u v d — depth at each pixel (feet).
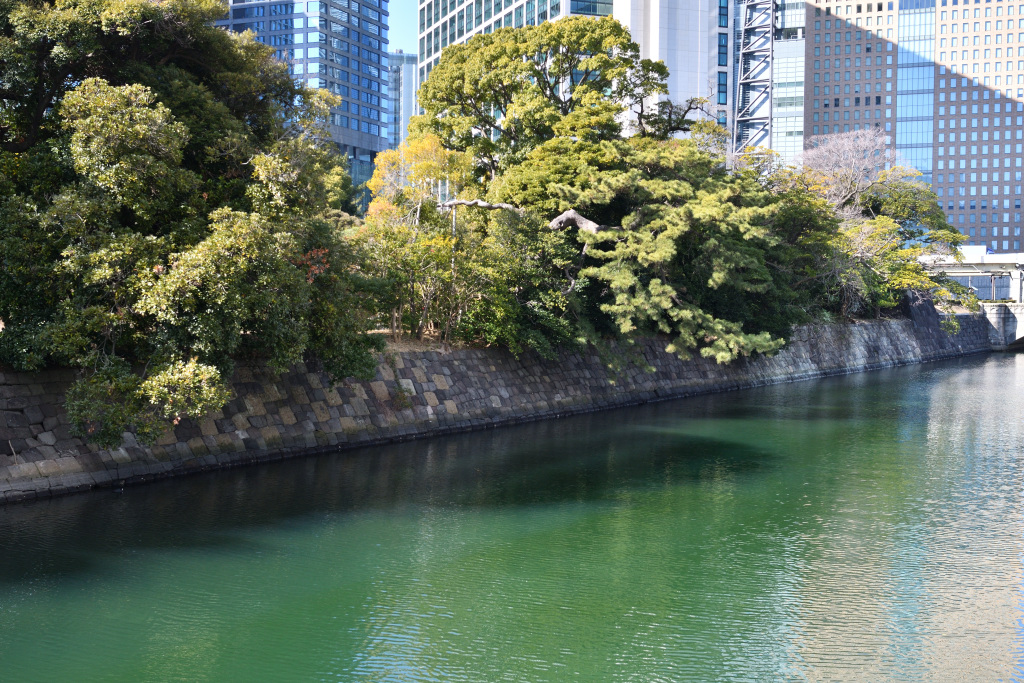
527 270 115.75
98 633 44.01
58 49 64.49
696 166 132.05
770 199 153.79
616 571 55.47
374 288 90.02
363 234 102.89
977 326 311.47
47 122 69.72
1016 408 138.72
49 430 68.39
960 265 307.17
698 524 66.90
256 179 73.56
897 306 259.60
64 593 49.06
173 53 76.89
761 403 144.66
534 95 137.28
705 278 135.13
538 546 60.64
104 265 61.31
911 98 578.66
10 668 39.83
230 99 78.07
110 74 72.59
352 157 500.33
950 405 142.82
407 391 103.65
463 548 59.77
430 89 153.58
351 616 47.19
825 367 205.98
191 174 67.21
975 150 572.51
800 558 58.59
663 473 86.02
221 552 57.11
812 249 173.37
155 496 69.62
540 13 323.16
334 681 39.32
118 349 71.31
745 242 147.02
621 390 140.56
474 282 112.88
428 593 50.93
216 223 65.31
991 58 566.36
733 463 91.50
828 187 217.36
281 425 87.51
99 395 62.28
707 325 127.13
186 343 65.62
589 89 140.15
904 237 239.71
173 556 55.93
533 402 121.90
